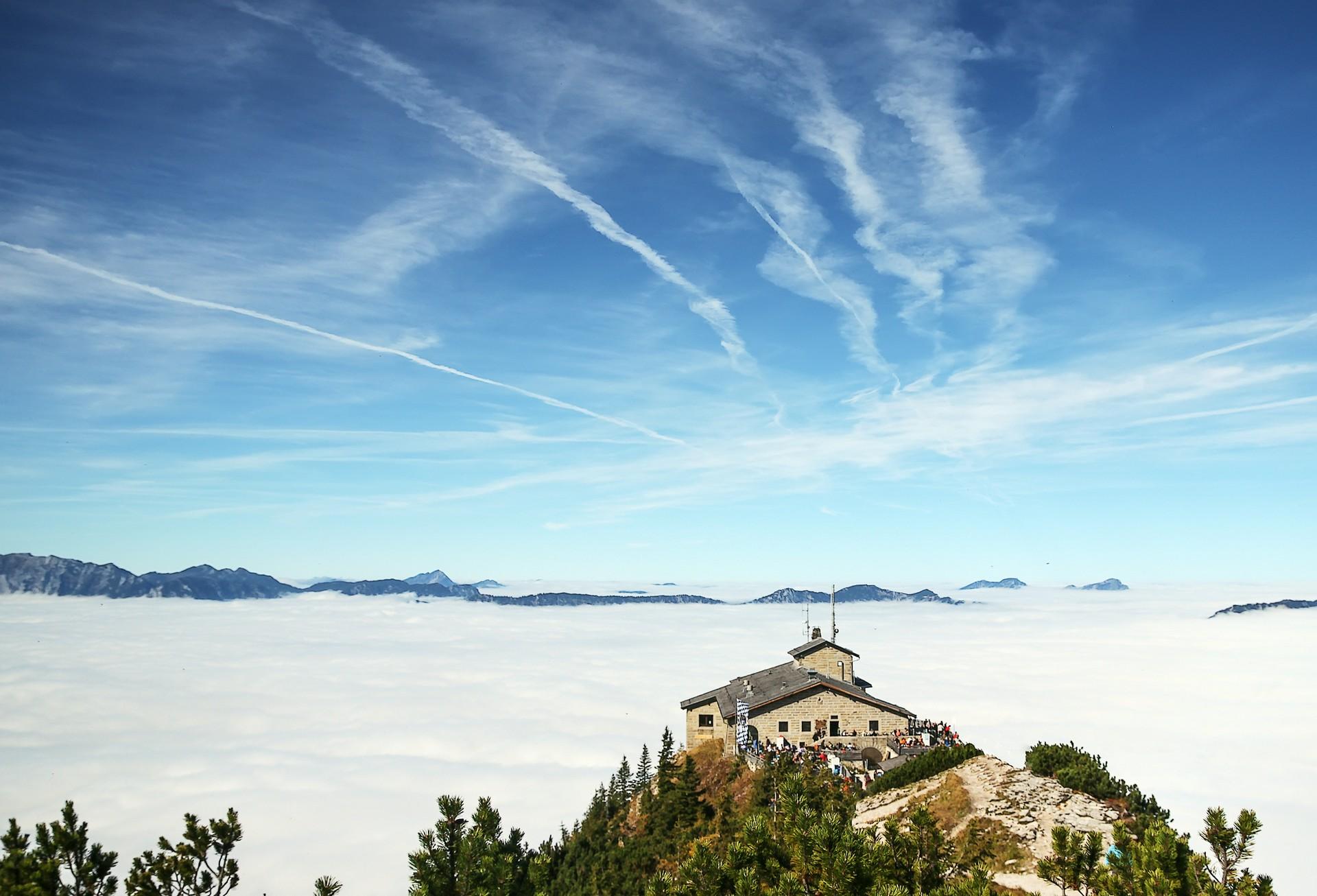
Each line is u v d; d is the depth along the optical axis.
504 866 18.36
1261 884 19.25
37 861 16.80
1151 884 18.80
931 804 37.97
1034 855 31.05
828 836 18.64
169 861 17.77
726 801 59.72
